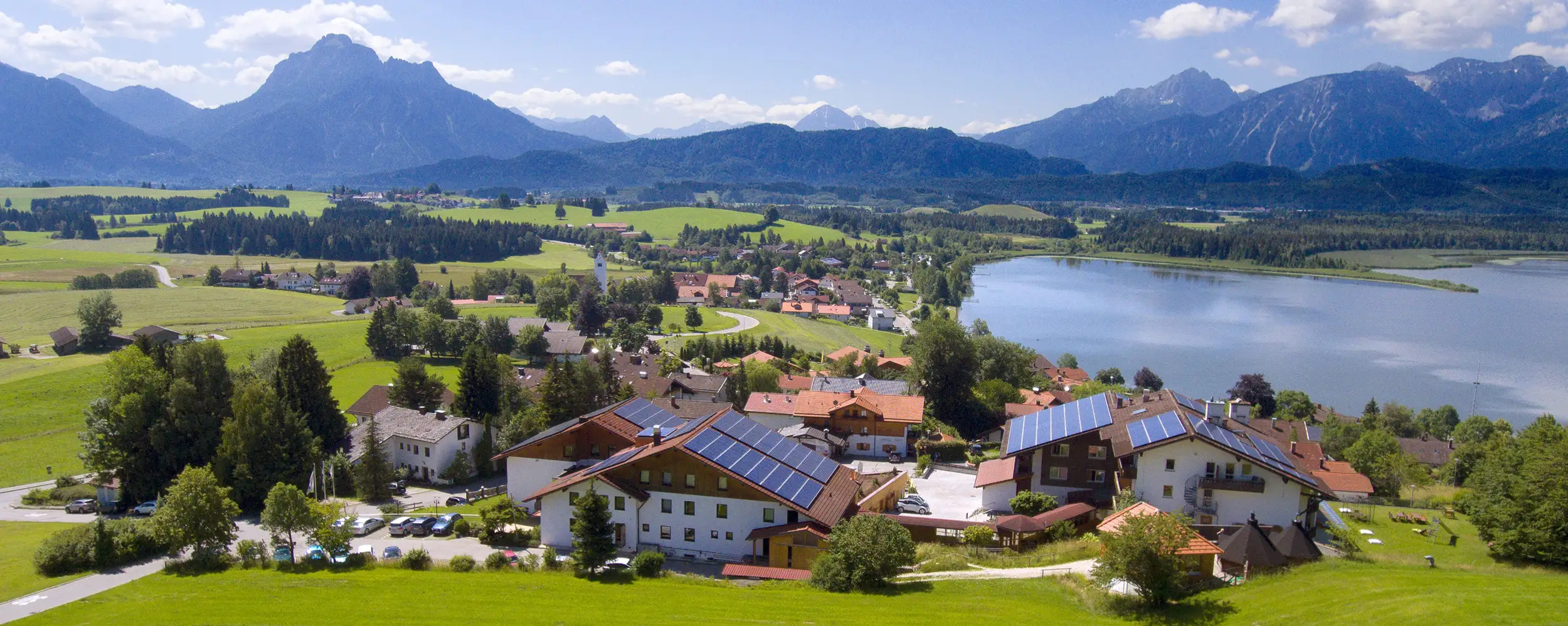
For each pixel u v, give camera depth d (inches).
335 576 2468.0
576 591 2273.6
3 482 3777.1
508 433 3964.1
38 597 2356.1
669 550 2699.3
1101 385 5442.9
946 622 1900.8
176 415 3609.7
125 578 2522.1
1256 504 2591.0
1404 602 1729.8
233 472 3403.1
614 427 3255.4
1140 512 2085.4
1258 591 1925.4
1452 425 5698.8
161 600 2281.0
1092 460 3004.4
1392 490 3639.3
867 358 6151.6
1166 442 2628.0
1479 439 5098.4
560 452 3238.2
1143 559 1894.7
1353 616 1700.3
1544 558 2214.6
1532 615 1628.9
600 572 2433.6
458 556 2571.4
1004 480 3061.0
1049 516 2714.1
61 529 3120.1
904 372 5418.3
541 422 4069.9
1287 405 5856.3
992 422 4722.0
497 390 4598.9
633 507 2709.2
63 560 2591.0
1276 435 4446.4
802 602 2106.3
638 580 2368.4
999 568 2358.5
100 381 5231.3
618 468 2716.5
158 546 2748.5
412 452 3853.3
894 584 2240.4
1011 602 2028.8
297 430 3548.2
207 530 2623.0
